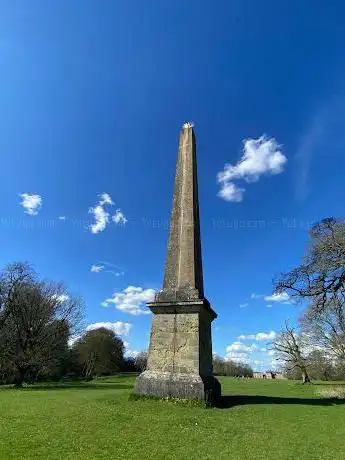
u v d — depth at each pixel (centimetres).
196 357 1535
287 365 5028
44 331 4391
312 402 1772
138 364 8994
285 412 1437
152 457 830
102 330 8256
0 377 4500
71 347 6112
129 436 996
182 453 874
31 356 4072
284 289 2508
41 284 4612
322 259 2389
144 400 1492
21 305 4312
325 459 866
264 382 5038
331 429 1183
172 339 1588
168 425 1141
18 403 1512
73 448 865
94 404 1448
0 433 964
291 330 4950
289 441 1020
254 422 1239
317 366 4700
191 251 1741
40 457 789
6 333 4219
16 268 4422
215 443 976
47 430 1017
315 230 2492
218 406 1508
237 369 9156
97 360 7600
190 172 1919
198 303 1584
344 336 3456
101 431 1032
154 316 1645
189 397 1463
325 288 2416
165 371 1552
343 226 2412
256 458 855
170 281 1711
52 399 1664
